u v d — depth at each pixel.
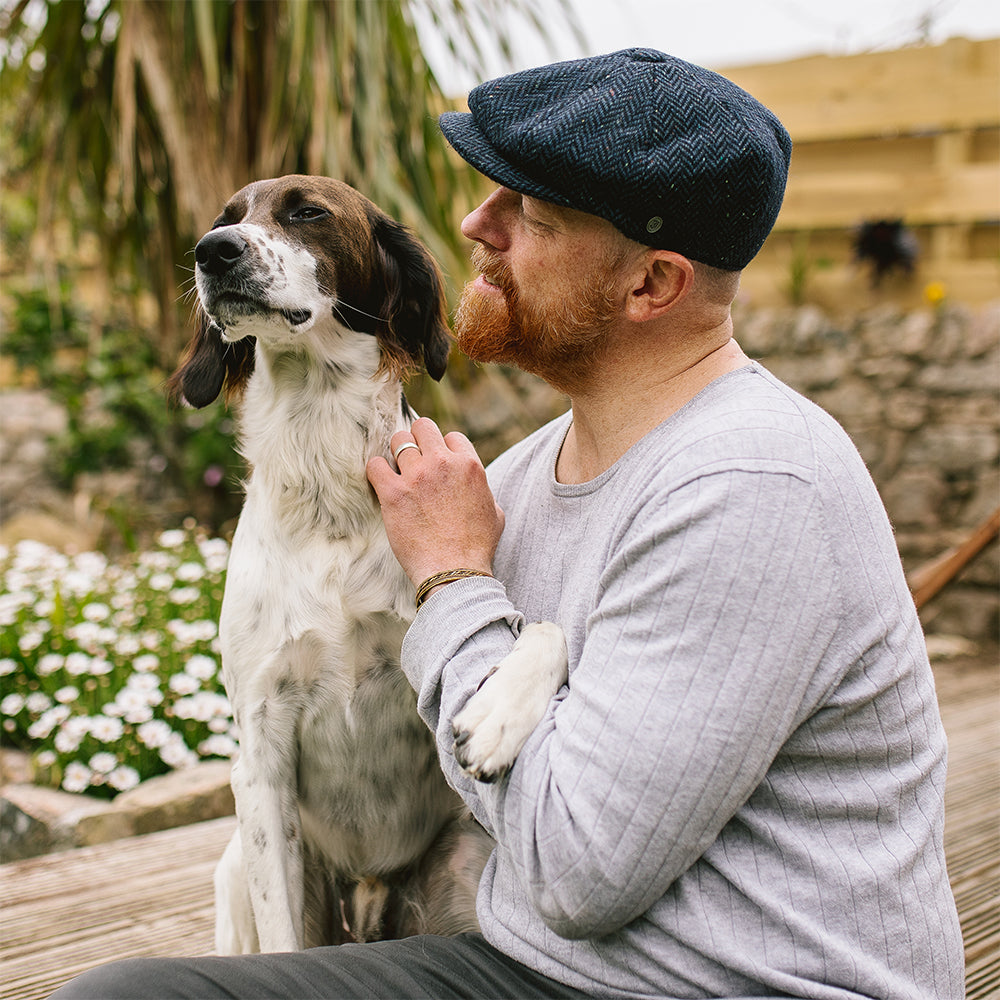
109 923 2.40
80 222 5.63
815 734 1.18
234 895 1.94
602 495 1.40
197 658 3.58
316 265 1.95
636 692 1.13
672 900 1.17
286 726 1.85
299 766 1.91
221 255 1.86
